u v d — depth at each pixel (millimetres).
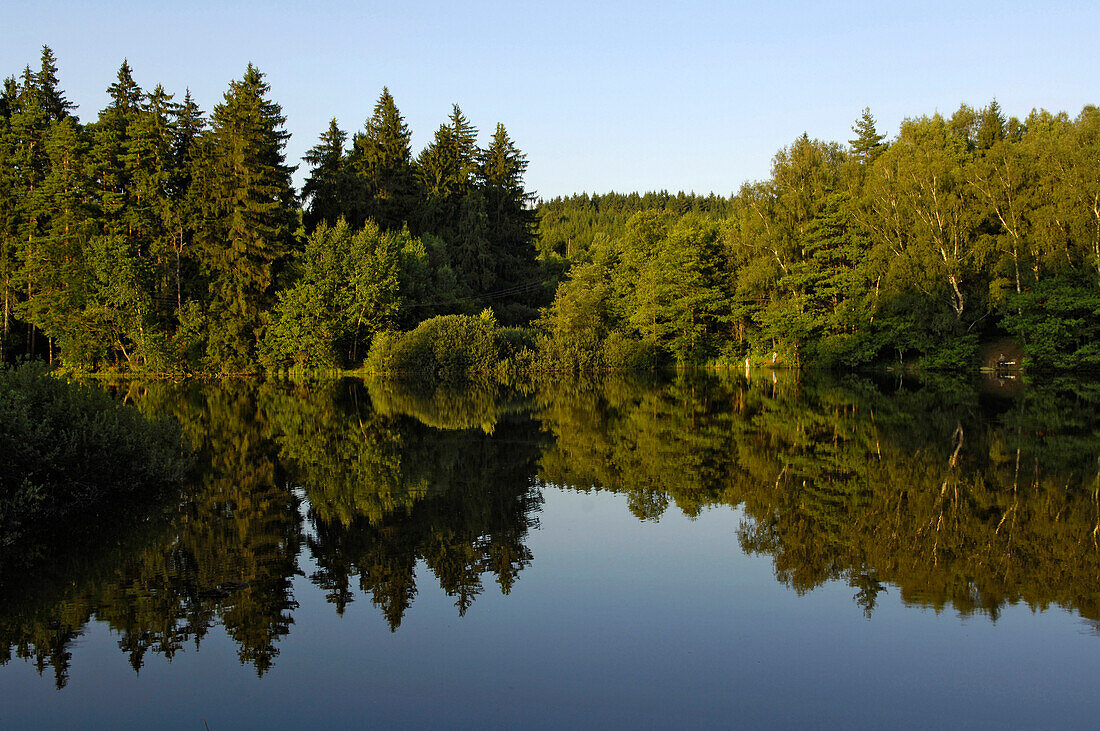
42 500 11430
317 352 47781
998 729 5891
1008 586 8945
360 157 67000
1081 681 6648
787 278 47875
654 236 61438
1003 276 40906
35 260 43469
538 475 15492
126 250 43719
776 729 5863
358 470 15875
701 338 55188
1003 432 20219
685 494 13812
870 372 45688
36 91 51562
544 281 69812
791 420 23734
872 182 45219
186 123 51188
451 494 13758
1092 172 35781
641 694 6426
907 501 12945
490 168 73125
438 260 60562
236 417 25203
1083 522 11469
